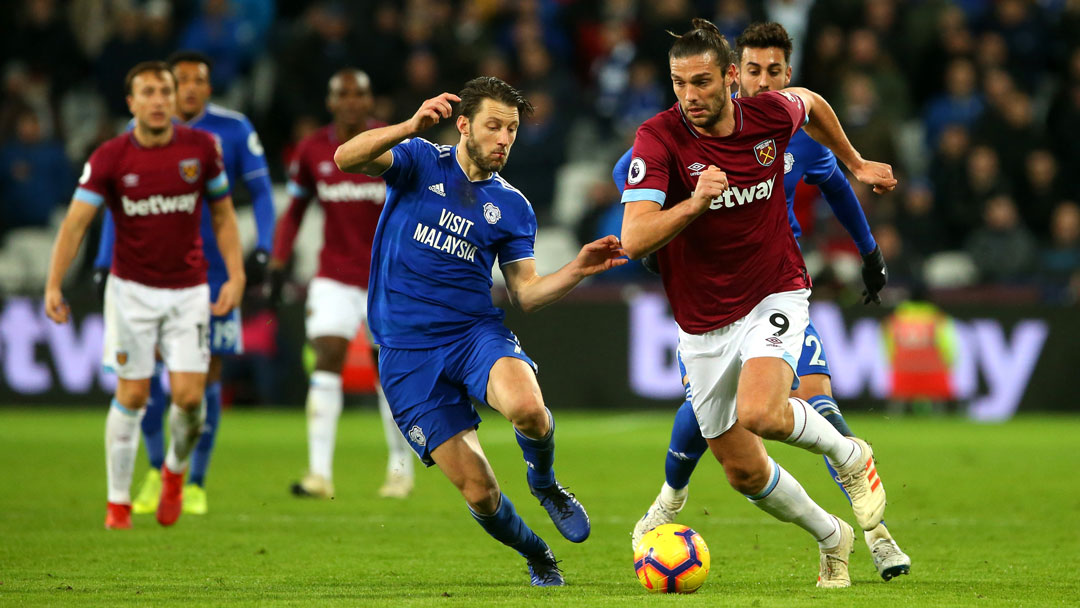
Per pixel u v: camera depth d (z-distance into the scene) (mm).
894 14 67562
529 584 19469
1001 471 37188
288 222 33438
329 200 32406
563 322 54406
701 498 31484
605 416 53375
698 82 18047
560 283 19031
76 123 70375
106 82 68188
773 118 19016
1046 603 17359
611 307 54219
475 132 19125
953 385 53875
